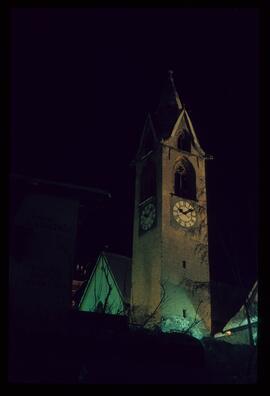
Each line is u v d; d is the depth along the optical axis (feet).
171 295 142.31
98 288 172.55
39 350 66.74
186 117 175.52
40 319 70.38
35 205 76.59
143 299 149.28
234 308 167.02
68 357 67.92
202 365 76.02
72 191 78.69
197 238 156.25
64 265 74.59
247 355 95.35
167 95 184.96
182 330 132.98
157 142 169.17
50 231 75.82
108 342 71.67
